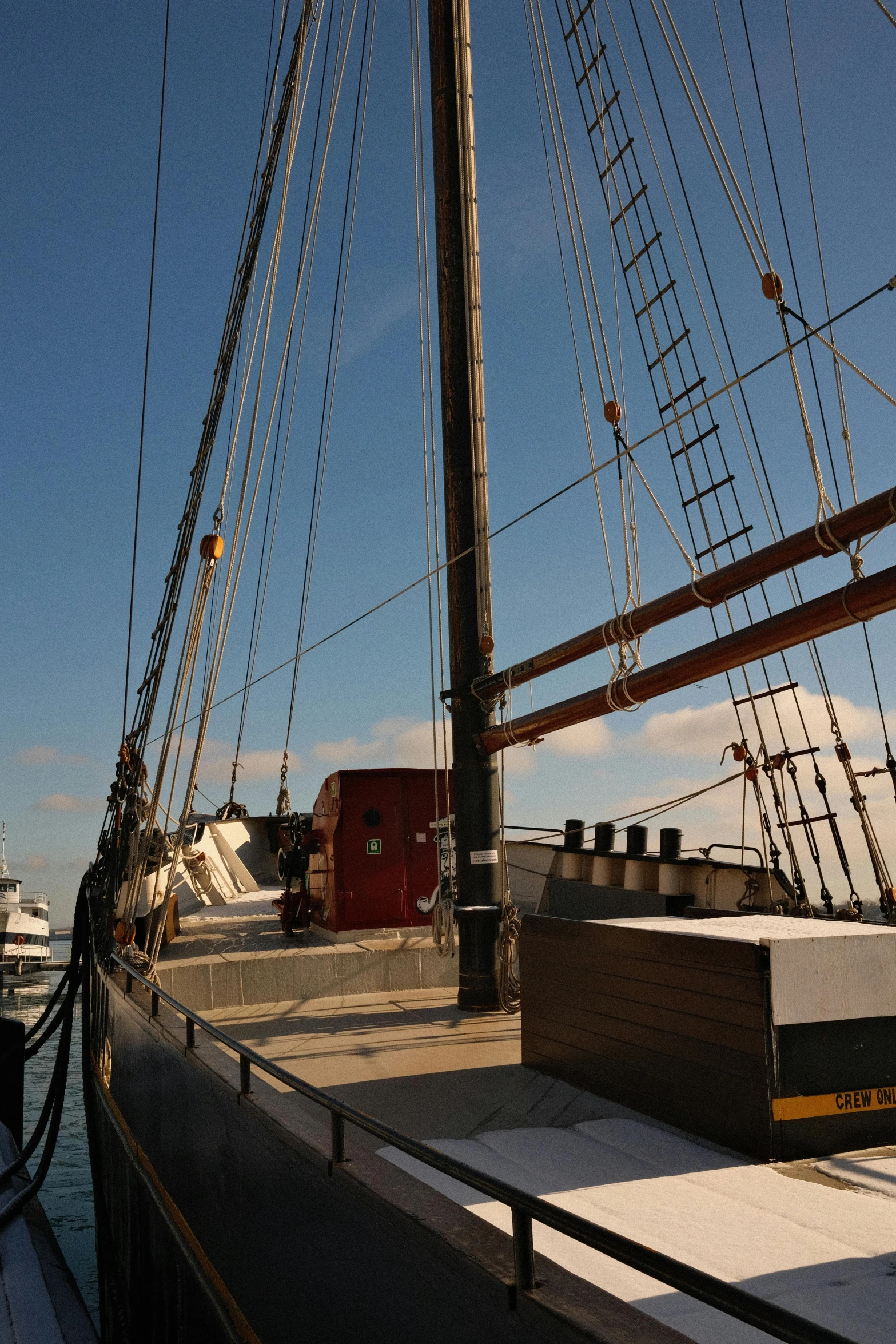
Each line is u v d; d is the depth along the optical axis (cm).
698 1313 266
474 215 941
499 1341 241
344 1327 332
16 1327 785
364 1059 655
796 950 406
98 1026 964
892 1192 350
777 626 539
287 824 1141
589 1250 305
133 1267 705
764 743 900
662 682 637
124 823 998
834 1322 250
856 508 488
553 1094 538
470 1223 283
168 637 992
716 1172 383
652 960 476
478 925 831
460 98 944
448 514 916
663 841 1098
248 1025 780
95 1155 938
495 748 845
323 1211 354
